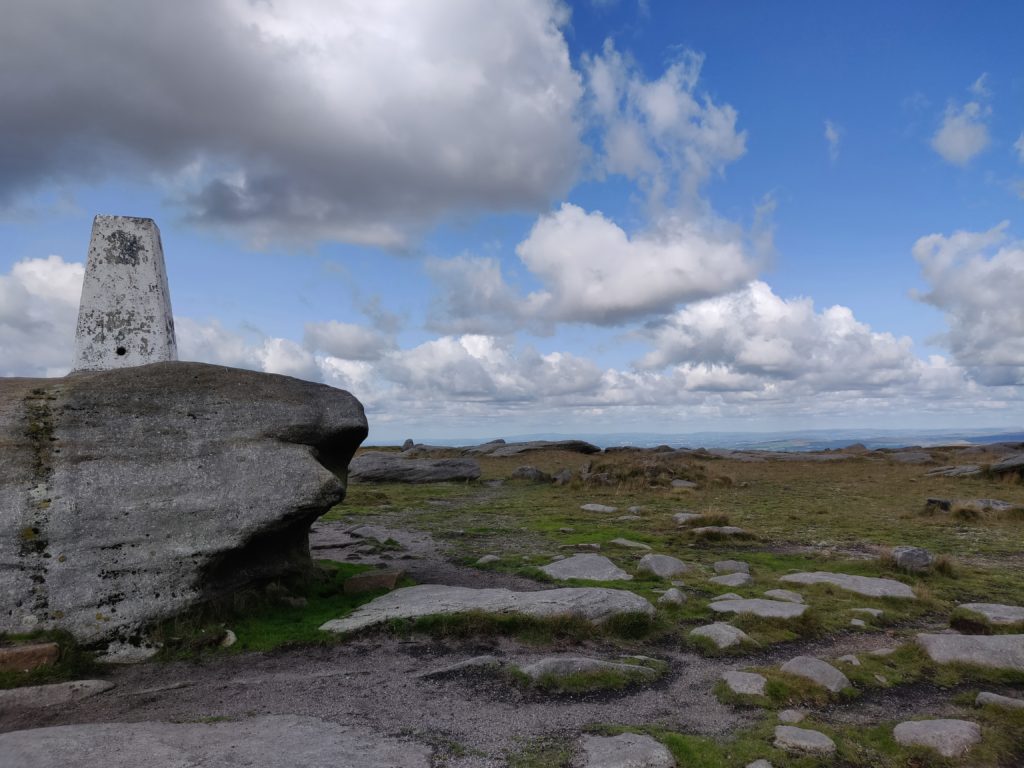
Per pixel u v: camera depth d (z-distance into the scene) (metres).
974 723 7.30
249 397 12.11
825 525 22.06
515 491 33.19
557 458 53.19
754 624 10.81
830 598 12.59
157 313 14.77
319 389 13.06
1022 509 23.62
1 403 10.62
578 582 13.70
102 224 14.70
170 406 11.43
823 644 10.29
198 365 12.27
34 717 7.68
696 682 8.62
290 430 12.04
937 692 8.48
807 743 6.74
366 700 7.90
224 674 9.00
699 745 6.66
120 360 14.36
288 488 11.34
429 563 15.93
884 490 32.44
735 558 16.52
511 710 7.59
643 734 6.86
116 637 9.63
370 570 14.86
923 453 53.56
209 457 11.20
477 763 6.23
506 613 10.36
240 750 6.32
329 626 10.52
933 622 11.55
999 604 12.27
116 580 9.98
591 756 6.35
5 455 10.12
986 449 51.06
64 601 9.60
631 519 23.22
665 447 66.81
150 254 14.91
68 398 10.92
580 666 8.59
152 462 10.84
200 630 10.20
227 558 10.97
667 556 15.06
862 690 8.45
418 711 7.55
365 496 29.56
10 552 9.60
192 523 10.67
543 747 6.61
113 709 7.85
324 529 21.31
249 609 11.23
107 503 10.31
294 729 6.97
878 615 11.61
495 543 18.61
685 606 11.81
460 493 32.38
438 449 63.84
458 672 8.73
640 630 10.46
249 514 11.01
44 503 9.98
